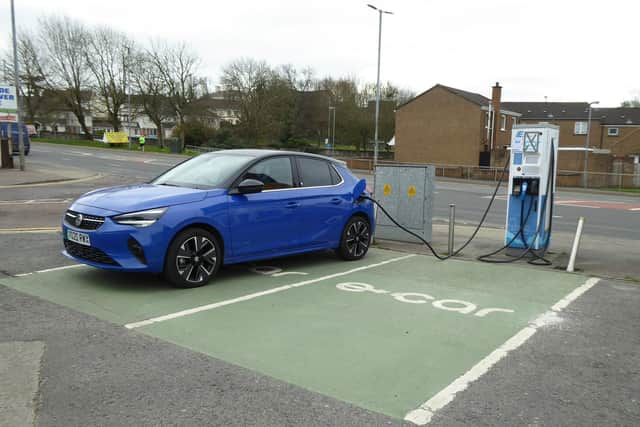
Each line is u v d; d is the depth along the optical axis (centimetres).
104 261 555
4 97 2283
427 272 694
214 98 6531
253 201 630
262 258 650
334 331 457
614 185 3234
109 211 552
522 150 768
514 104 6297
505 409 323
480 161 4331
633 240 1049
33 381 348
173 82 5956
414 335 451
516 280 655
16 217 1099
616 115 5903
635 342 445
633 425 308
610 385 361
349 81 7725
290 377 362
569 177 3219
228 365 380
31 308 502
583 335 459
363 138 6712
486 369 383
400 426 301
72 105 6347
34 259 707
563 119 5866
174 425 297
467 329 470
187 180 653
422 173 877
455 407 324
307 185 705
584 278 670
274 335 444
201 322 472
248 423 300
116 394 332
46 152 4362
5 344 411
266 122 6212
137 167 3081
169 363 381
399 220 904
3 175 2102
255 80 6244
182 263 574
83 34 6056
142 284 592
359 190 769
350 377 364
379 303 546
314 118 7444
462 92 4544
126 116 7219
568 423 308
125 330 448
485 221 1358
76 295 546
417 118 4578
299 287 604
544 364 394
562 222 1377
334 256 793
